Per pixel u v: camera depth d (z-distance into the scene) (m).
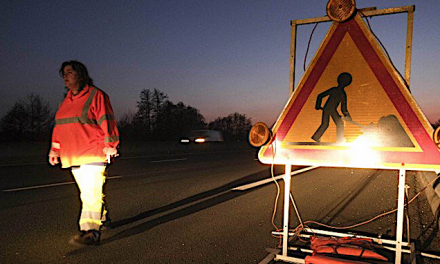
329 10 2.83
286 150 3.04
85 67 3.76
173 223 4.62
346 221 4.84
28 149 14.38
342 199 6.43
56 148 3.87
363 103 2.77
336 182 8.63
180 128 77.81
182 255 3.42
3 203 5.65
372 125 2.74
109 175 9.32
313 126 2.94
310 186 7.96
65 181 7.98
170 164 12.80
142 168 11.19
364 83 2.78
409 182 9.23
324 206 5.82
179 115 79.69
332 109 2.87
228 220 4.81
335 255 2.88
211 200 6.20
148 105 74.62
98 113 3.67
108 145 3.64
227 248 3.63
